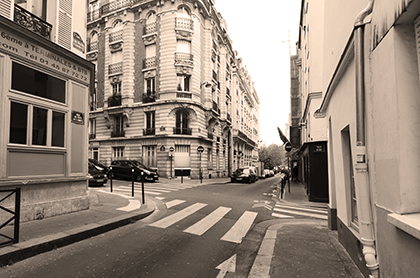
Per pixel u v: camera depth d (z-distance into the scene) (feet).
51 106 21.79
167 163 74.95
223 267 13.60
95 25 92.89
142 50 82.69
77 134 24.26
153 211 26.84
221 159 103.60
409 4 6.63
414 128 7.59
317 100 43.14
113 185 50.06
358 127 10.36
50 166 21.48
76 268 12.71
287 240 17.31
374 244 9.82
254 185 66.90
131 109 82.02
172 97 76.84
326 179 39.52
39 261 13.46
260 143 242.37
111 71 86.79
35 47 20.61
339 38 15.08
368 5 9.76
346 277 11.40
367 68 9.82
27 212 19.25
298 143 90.22
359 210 10.20
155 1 80.59
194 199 35.45
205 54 88.89
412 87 7.61
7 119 18.39
